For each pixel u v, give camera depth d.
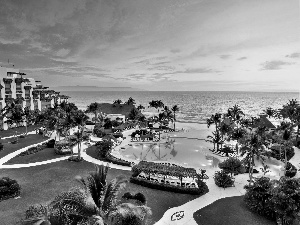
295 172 41.66
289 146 46.06
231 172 39.16
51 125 66.06
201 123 114.69
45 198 31.48
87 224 15.22
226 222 26.88
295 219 24.05
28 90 93.75
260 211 28.47
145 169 38.19
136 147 66.94
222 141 61.62
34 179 38.34
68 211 16.84
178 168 38.38
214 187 37.25
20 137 70.12
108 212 17.00
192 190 34.34
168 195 33.88
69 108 71.25
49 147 59.97
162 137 80.56
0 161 47.94
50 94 110.31
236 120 85.94
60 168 43.84
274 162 50.12
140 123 99.81
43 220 16.91
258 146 36.34
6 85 84.56
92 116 121.06
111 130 85.81
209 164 50.78
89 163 48.00
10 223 25.09
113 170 44.25
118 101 140.62
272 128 73.62
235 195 34.28
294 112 71.81
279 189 25.73
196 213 28.92
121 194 32.94
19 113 74.25
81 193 17.73
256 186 29.69
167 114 96.94
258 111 197.88
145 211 19.38
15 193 32.03
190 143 72.25
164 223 26.56
